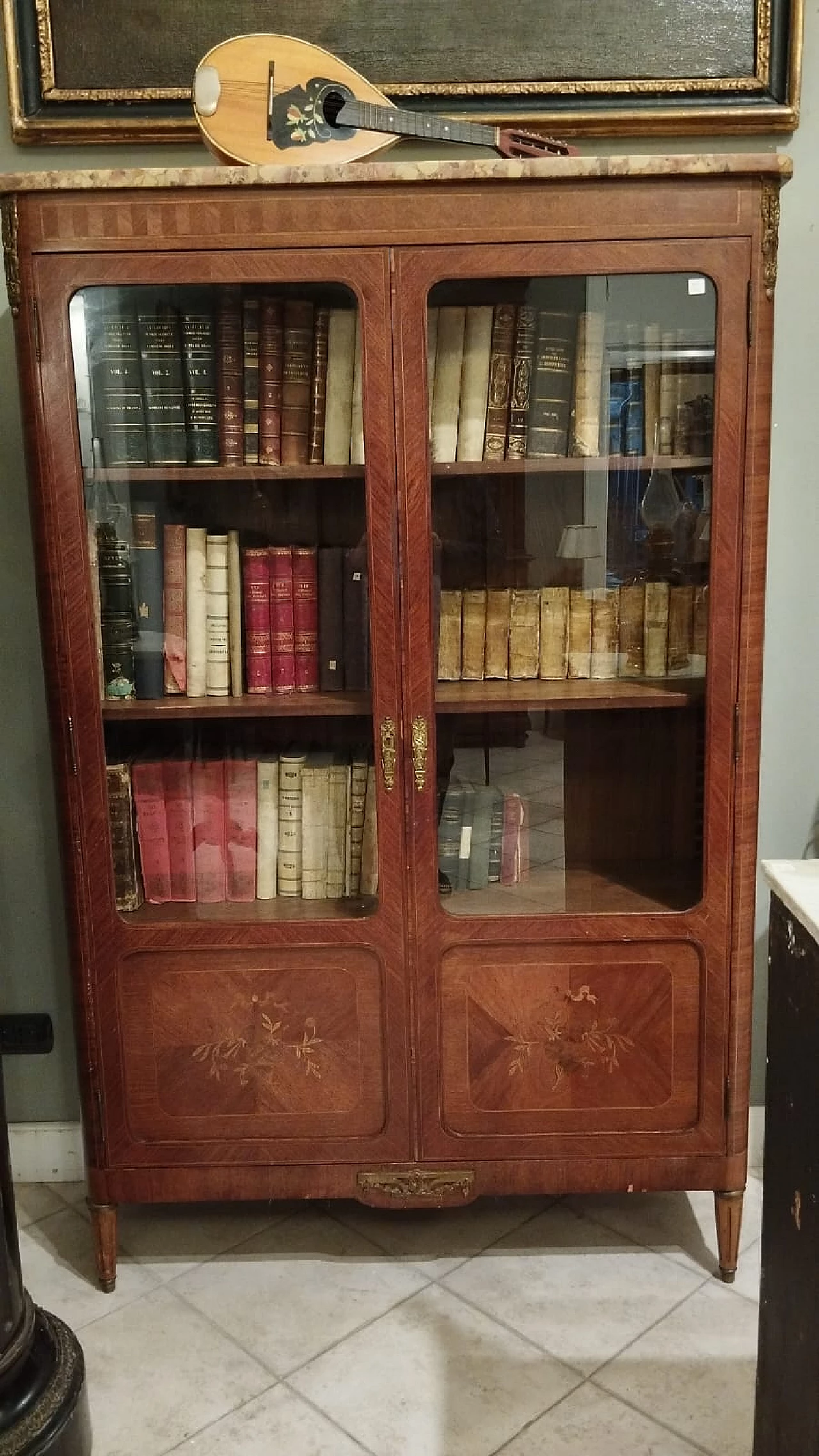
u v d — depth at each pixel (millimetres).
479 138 1778
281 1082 1930
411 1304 1949
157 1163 1948
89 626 1813
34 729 2244
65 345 1733
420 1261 2064
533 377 1794
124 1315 1938
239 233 1704
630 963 1895
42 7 1976
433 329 1764
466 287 1748
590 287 1750
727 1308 1924
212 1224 2191
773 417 2137
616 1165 1948
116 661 1874
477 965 1898
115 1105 1932
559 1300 1951
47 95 2008
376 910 1885
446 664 1868
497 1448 1642
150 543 1854
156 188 1685
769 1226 1378
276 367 1799
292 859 1939
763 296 1727
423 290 1725
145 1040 1916
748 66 2018
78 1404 1608
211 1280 2027
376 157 1900
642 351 1772
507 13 1993
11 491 2168
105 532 1839
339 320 1771
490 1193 1956
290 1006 1910
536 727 1880
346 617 1861
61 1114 2365
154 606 1872
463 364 1783
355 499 1821
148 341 1785
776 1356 1353
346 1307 1944
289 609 1872
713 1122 1937
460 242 1708
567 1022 1912
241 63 1748
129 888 1916
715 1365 1796
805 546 2186
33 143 2047
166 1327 1907
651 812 1901
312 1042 1918
